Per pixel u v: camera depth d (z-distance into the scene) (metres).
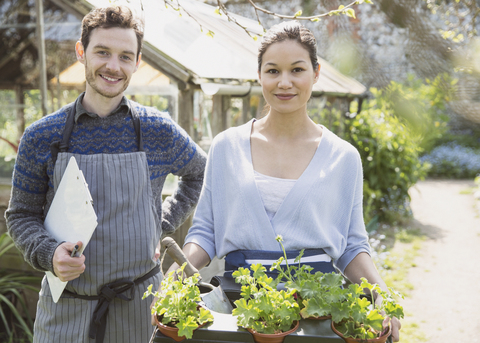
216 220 1.45
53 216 1.43
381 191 6.74
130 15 1.46
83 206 1.29
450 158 11.36
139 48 1.51
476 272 4.77
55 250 1.34
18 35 4.58
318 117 6.14
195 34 3.51
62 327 1.45
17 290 3.40
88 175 1.43
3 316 2.95
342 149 1.39
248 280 1.08
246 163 1.40
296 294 1.08
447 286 4.40
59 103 4.25
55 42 4.03
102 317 1.43
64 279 1.33
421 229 6.46
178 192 1.83
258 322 0.99
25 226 1.45
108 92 1.43
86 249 1.43
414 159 6.71
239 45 3.88
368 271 1.33
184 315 1.00
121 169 1.45
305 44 1.30
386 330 0.99
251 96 3.89
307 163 1.39
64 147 1.43
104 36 1.41
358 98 6.80
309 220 1.33
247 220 1.36
